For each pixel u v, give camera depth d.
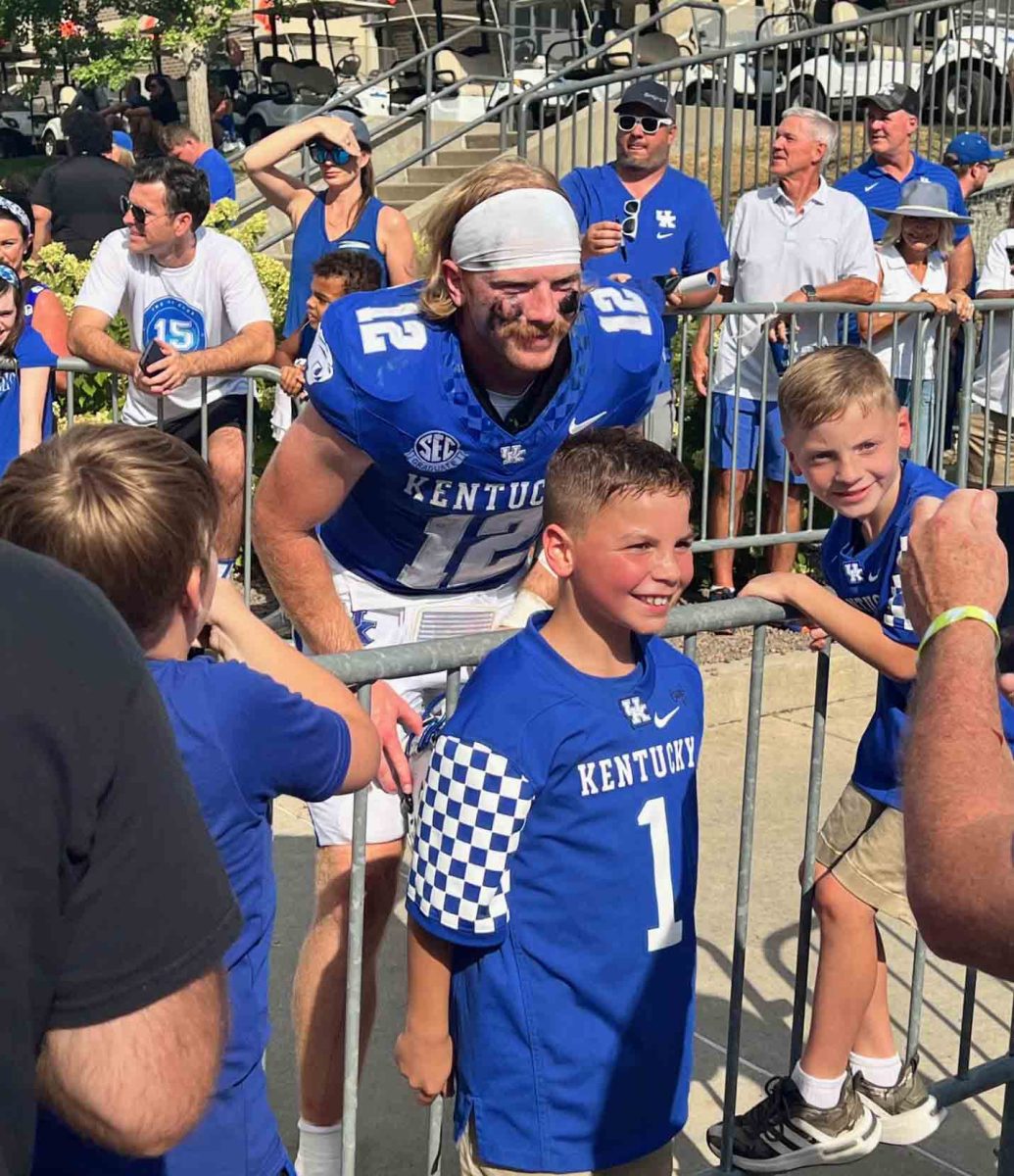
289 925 3.97
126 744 1.18
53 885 1.14
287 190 6.67
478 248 2.40
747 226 6.29
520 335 2.42
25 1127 1.15
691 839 2.23
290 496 2.66
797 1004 2.71
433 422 2.54
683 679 2.24
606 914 2.12
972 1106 3.25
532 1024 2.10
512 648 2.12
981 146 9.15
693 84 12.06
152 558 1.58
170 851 1.20
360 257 5.39
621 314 2.73
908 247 6.52
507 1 15.33
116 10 17.70
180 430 5.45
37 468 1.60
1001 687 1.61
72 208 8.63
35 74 17.69
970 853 1.37
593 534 2.05
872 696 5.87
